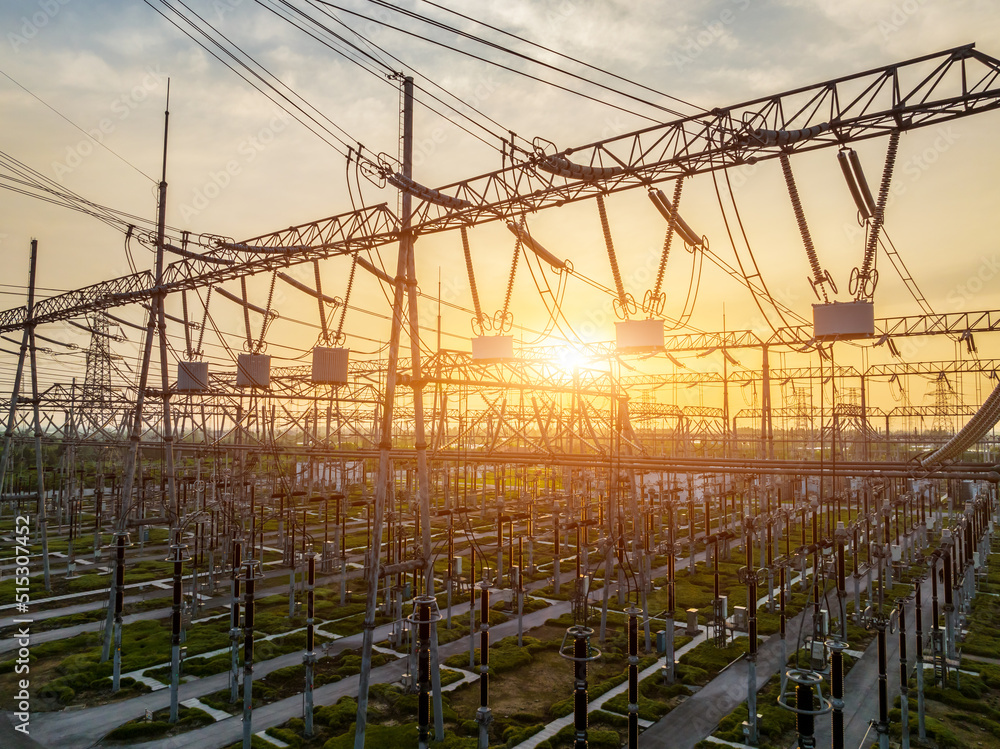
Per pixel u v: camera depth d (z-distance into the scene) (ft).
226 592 102.63
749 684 56.24
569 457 81.46
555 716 59.62
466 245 61.72
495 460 91.35
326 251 61.87
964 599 96.48
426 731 47.32
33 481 201.98
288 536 120.47
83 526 163.84
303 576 103.96
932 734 56.44
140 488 139.64
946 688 66.59
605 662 74.59
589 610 94.12
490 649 76.74
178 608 58.59
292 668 69.15
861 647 79.97
